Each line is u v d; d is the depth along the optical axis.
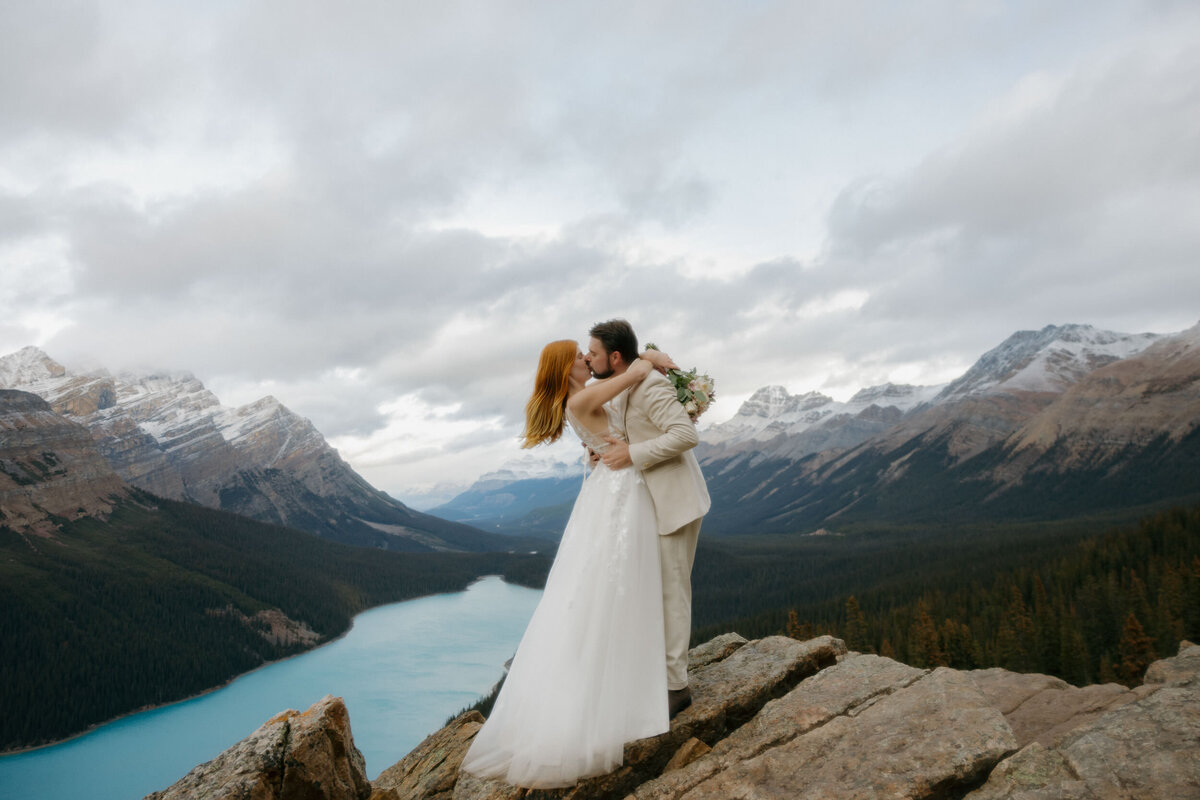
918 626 65.62
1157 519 112.94
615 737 4.61
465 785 6.00
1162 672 6.71
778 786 4.29
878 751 4.27
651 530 5.07
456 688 138.62
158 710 142.38
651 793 4.72
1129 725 3.82
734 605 170.25
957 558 156.62
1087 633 73.88
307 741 5.06
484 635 191.88
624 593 4.88
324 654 179.12
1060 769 3.72
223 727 129.75
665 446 4.89
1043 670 62.00
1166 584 73.94
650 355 5.34
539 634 5.00
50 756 118.25
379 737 111.25
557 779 4.53
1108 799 3.38
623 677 4.77
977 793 3.83
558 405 5.25
